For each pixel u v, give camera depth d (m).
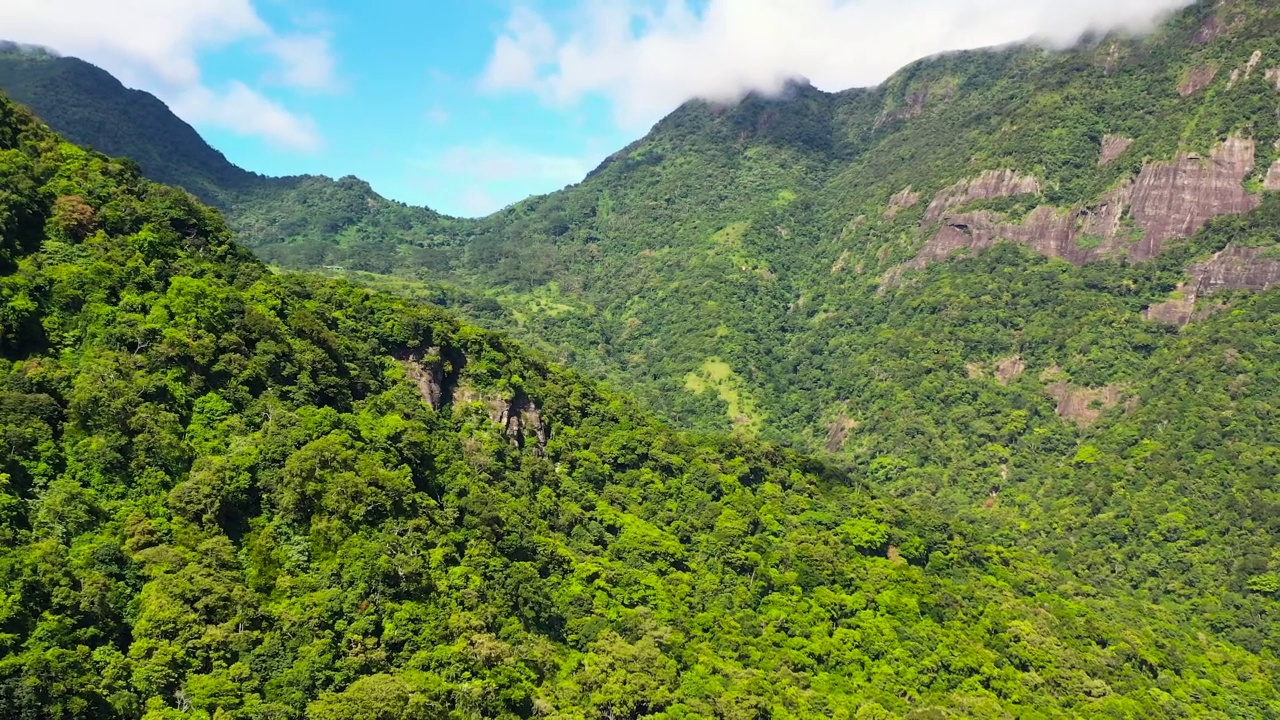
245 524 98.88
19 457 89.62
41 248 111.62
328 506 101.88
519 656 102.25
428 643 96.38
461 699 91.75
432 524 112.12
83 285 108.31
